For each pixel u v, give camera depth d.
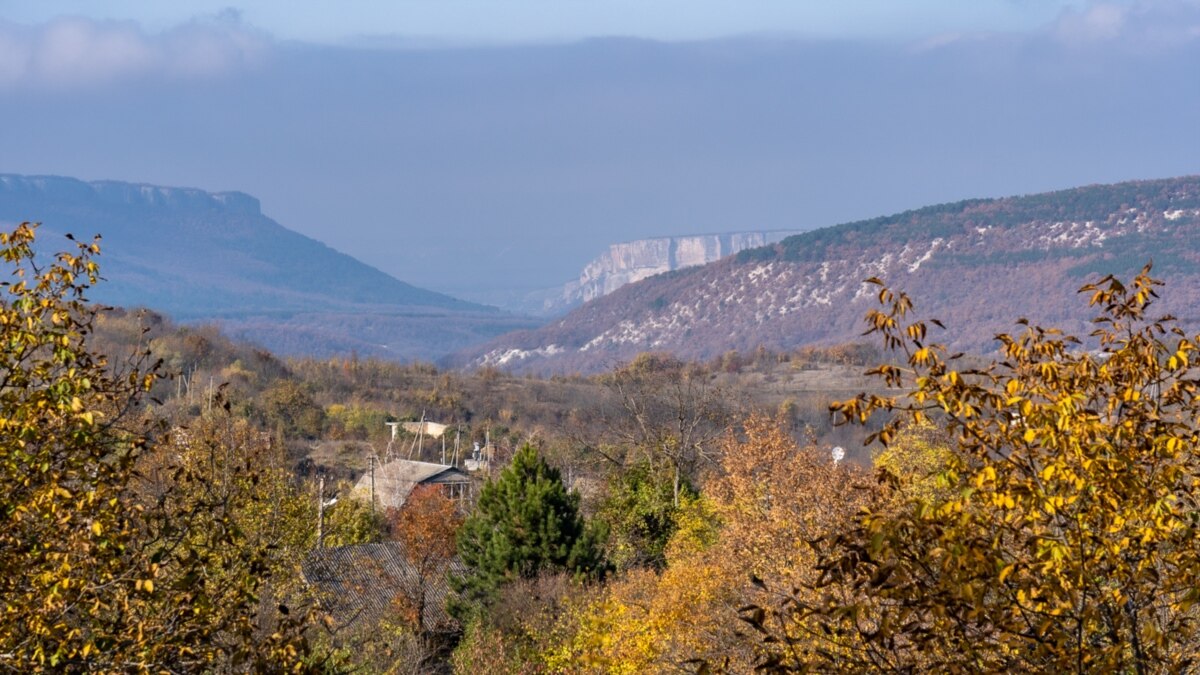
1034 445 16.67
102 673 19.77
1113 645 15.70
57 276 21.34
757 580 17.47
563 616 73.50
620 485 101.56
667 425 107.31
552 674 62.97
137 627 20.42
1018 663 16.12
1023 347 17.62
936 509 16.11
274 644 21.67
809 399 198.50
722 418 112.69
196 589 21.02
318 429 188.25
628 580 73.12
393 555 90.56
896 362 17.39
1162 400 17.55
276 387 194.50
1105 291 17.33
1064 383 17.14
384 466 145.38
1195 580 15.86
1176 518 16.17
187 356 192.88
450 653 83.75
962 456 17.81
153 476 30.97
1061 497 15.89
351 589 80.25
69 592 20.14
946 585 15.71
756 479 61.12
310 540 66.50
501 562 84.19
